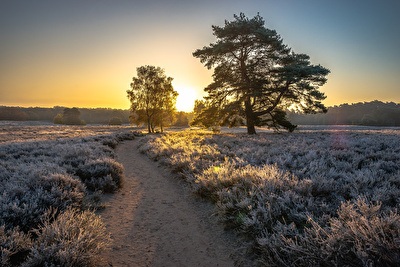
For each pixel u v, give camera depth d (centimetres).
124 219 575
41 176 653
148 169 1194
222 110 2695
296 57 2528
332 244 308
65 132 4566
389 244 270
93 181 791
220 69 2725
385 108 13650
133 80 4909
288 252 330
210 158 1120
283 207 456
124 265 384
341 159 942
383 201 457
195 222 554
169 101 5178
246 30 2409
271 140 1783
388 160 877
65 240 349
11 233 358
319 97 2381
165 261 399
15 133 4066
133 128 8144
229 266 382
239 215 487
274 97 2700
